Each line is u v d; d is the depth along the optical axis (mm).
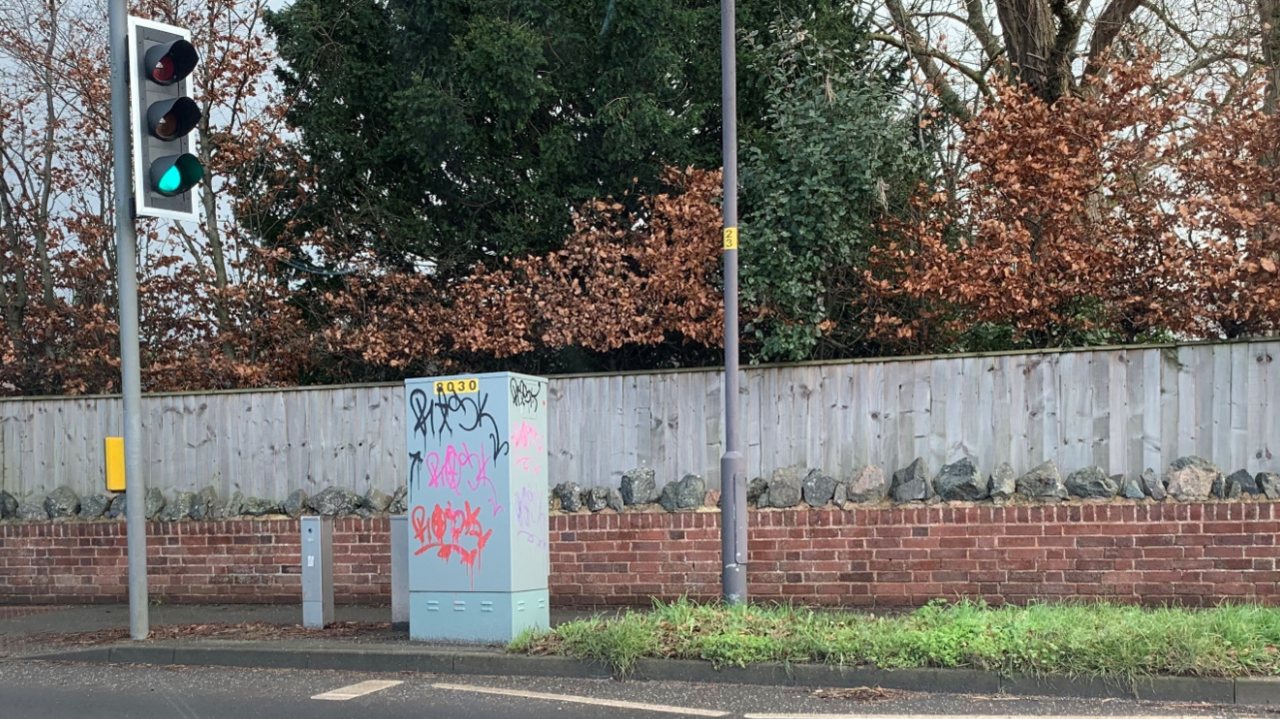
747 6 12828
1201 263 9672
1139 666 6633
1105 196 10664
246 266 14047
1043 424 9711
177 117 9023
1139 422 9484
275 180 14266
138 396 9430
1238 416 9258
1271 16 13969
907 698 6766
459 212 13617
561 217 12875
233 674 8242
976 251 10211
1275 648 6762
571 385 10875
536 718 6547
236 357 14148
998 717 6238
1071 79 14344
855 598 9742
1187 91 10406
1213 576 8969
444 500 8609
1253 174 9789
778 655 7324
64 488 12375
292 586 11391
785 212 10672
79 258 14477
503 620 8398
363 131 13969
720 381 10531
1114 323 10469
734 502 8539
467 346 12359
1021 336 10508
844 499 9852
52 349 14898
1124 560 9164
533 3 12570
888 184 10961
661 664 7512
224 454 11891
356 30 13734
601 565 10383
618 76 12625
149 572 11758
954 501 9625
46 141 15398
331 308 13602
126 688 7824
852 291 11180
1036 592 9320
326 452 11594
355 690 7492
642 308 11430
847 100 10961
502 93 12227
